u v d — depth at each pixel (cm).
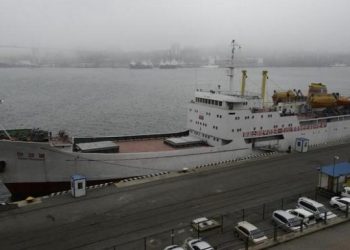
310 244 2064
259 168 3784
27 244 2198
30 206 2752
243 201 2905
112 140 4247
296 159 4156
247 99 4184
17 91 15100
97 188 3142
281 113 4456
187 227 2434
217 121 4028
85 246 2181
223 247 2134
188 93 15000
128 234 2336
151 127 7719
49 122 8112
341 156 4328
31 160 3253
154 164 3644
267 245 2053
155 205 2809
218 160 3994
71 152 3322
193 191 3111
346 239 2123
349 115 5462
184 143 4050
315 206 2541
